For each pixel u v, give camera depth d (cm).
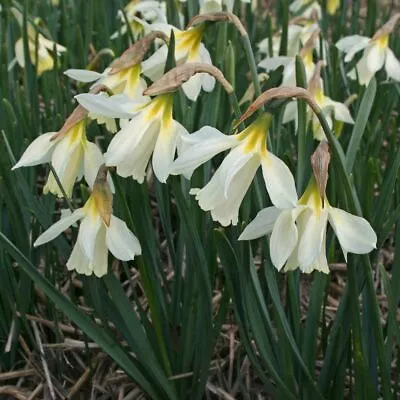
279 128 70
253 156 52
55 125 80
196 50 62
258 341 60
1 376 74
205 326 63
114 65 60
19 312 75
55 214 84
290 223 51
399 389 70
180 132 55
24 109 80
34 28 91
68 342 74
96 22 106
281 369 63
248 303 59
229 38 88
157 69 62
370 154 79
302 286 83
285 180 51
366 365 59
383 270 59
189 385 68
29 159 57
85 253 55
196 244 60
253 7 115
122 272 83
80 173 59
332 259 83
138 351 65
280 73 71
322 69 84
